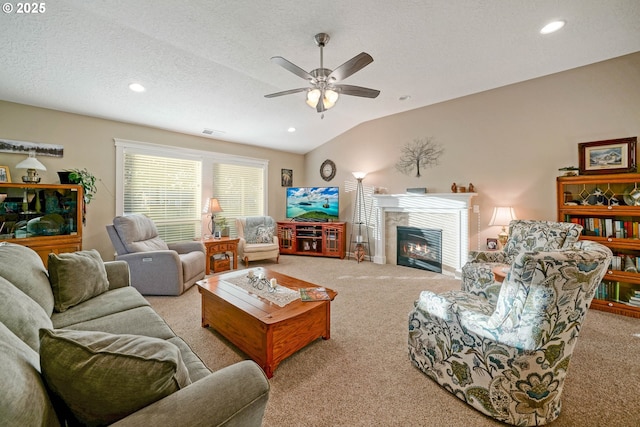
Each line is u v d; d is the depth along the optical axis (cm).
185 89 341
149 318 166
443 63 296
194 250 388
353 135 555
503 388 136
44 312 138
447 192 428
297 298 208
